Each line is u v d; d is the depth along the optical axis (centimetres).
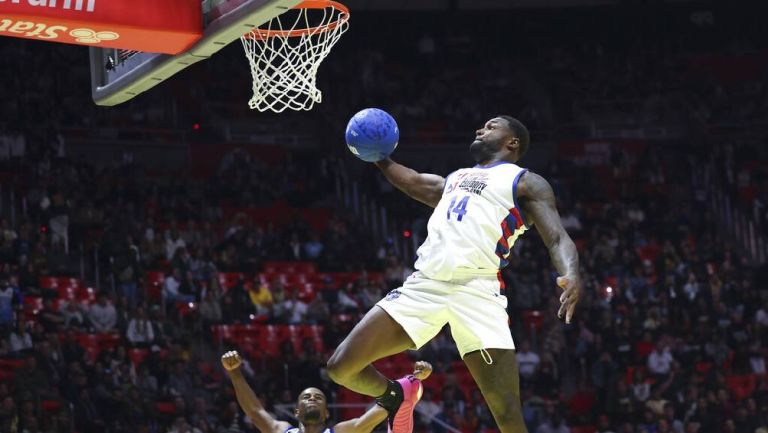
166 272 1872
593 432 1709
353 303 1905
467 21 2952
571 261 407
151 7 569
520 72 2892
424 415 1630
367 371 473
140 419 1448
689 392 1739
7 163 2056
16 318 1522
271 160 2527
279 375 1623
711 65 2939
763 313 1986
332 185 2406
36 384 1404
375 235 2291
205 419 1487
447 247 434
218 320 1778
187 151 2469
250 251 2017
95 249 1859
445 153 2661
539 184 434
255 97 636
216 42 576
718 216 2450
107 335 1630
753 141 2733
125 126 2466
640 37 2992
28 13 542
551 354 1812
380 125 485
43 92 2386
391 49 2911
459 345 436
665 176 2538
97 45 595
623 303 1967
